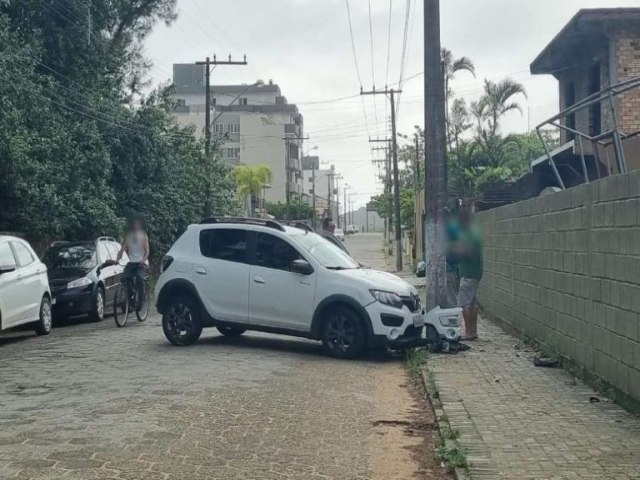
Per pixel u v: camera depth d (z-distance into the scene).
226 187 35.03
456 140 32.84
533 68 18.55
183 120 88.94
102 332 14.80
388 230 62.09
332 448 6.94
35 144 17.83
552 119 11.20
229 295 12.21
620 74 15.31
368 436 7.39
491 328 14.57
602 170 13.06
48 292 15.07
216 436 7.12
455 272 14.37
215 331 14.54
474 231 12.96
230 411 8.05
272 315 11.95
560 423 7.43
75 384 9.39
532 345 12.02
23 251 14.48
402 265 40.97
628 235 7.55
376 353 12.18
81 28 23.27
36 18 22.52
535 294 11.81
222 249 12.43
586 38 16.27
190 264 12.51
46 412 7.92
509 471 6.02
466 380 9.57
